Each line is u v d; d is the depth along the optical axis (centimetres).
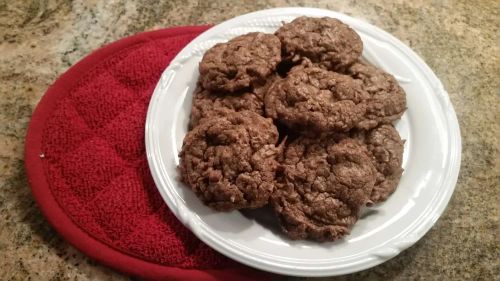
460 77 34
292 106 27
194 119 29
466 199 30
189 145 27
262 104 28
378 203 27
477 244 29
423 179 28
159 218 28
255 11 35
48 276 27
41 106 32
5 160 31
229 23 32
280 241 26
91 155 30
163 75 31
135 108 32
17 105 33
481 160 31
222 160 26
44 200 29
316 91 27
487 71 35
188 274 27
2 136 32
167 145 29
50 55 35
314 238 26
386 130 29
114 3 37
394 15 37
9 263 28
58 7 36
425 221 27
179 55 31
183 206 27
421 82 31
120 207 29
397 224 27
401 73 31
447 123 30
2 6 36
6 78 33
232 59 28
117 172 30
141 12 37
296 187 26
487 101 33
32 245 28
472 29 37
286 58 30
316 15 33
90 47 35
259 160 26
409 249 28
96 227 28
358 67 30
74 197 29
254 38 29
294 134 28
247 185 25
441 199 27
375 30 32
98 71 33
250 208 27
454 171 28
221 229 26
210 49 30
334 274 25
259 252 26
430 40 36
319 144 27
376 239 26
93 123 32
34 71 34
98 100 32
